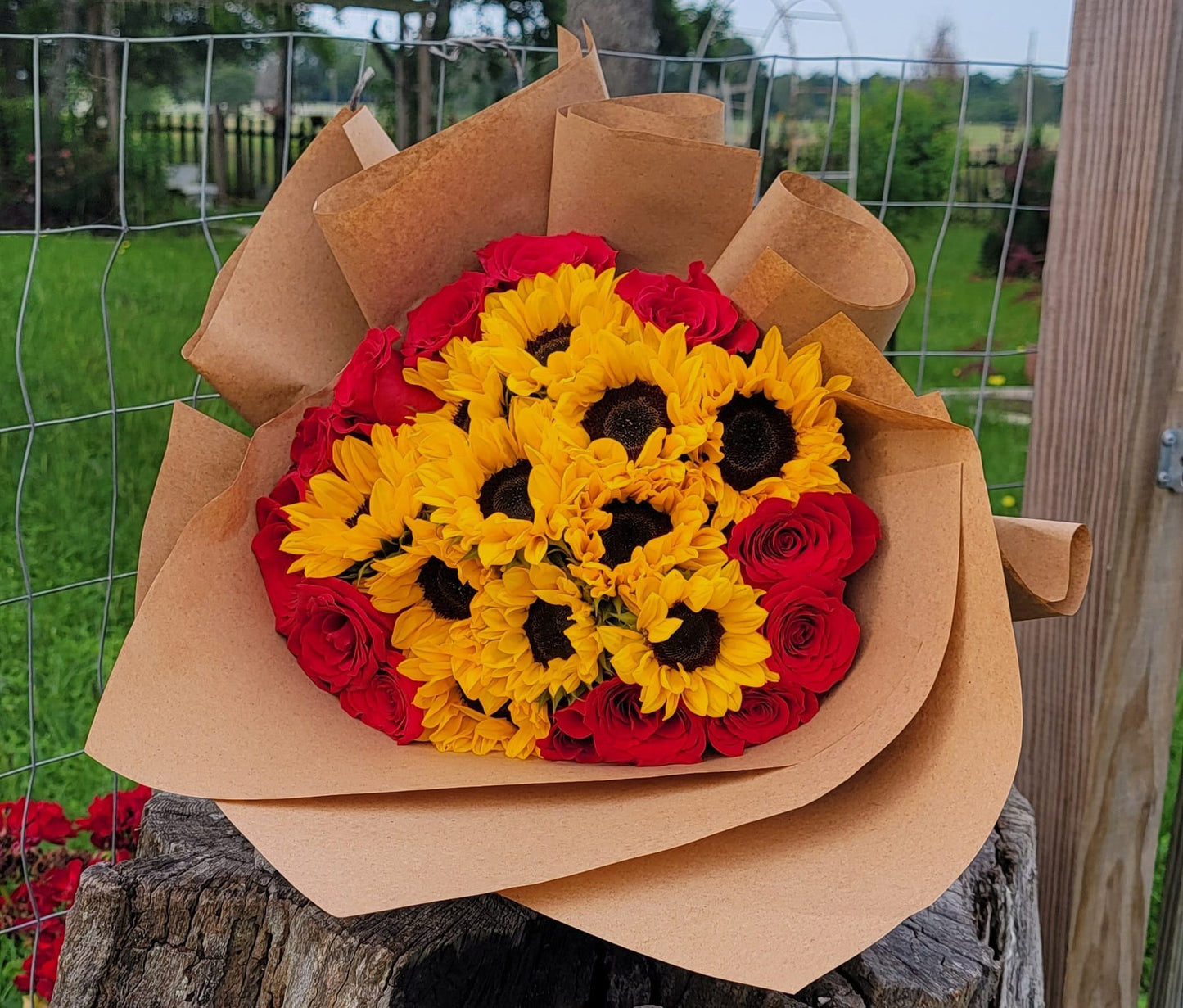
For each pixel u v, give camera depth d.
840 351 0.78
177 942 0.84
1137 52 0.95
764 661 0.75
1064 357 1.03
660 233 0.87
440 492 0.75
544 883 0.68
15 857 1.47
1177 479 1.00
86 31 4.86
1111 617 1.03
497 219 0.88
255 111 5.11
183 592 0.79
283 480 0.83
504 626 0.76
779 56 1.28
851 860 0.69
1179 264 0.96
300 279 0.89
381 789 0.73
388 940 0.79
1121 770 1.07
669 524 0.76
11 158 4.75
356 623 0.78
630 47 1.59
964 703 0.72
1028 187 3.70
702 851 0.71
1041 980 1.04
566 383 0.76
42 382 3.22
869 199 3.75
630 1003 0.83
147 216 4.96
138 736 0.75
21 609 2.25
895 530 0.78
